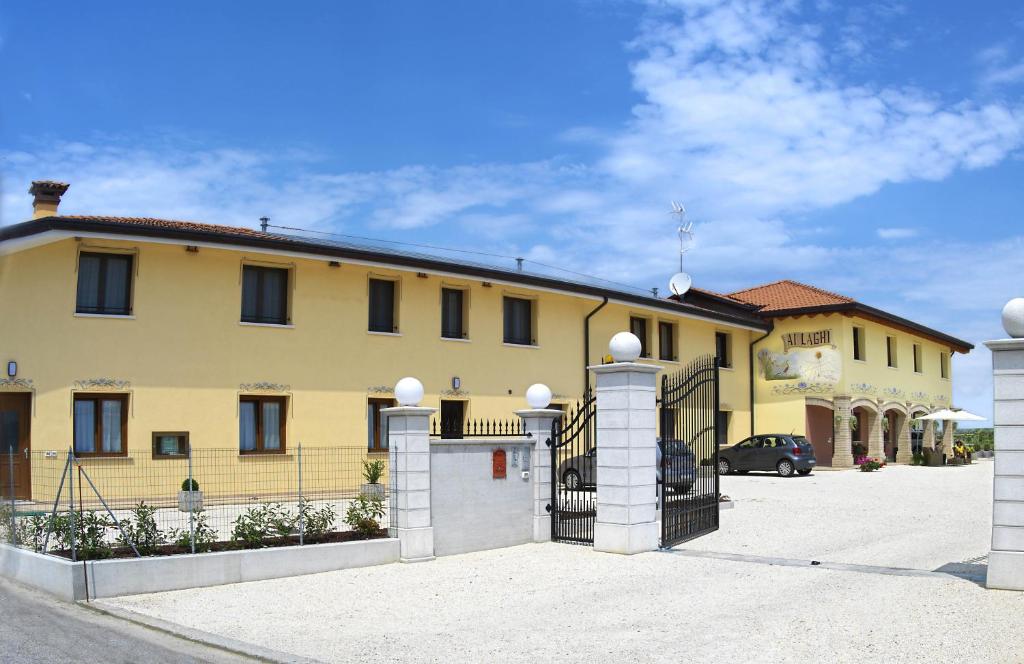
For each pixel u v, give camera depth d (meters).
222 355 20.17
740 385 36.38
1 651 8.12
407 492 13.23
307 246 20.66
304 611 10.09
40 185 21.47
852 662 7.76
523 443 14.99
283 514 13.17
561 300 28.03
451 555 13.72
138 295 19.23
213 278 20.23
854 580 11.15
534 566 12.77
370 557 12.88
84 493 18.06
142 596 10.81
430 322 24.08
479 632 9.08
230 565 11.62
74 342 18.47
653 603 10.23
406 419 13.32
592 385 28.80
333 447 21.47
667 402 14.55
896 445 41.59
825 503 20.34
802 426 35.66
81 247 18.73
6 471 14.91
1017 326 10.32
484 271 24.39
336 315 22.12
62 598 10.64
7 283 17.88
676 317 32.62
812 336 35.66
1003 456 10.34
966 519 17.47
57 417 18.17
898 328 39.75
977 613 9.23
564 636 8.84
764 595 10.45
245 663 7.98
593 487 15.09
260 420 20.83
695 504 15.21
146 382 19.14
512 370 26.09
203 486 19.50
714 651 8.16
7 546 12.21
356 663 7.98
